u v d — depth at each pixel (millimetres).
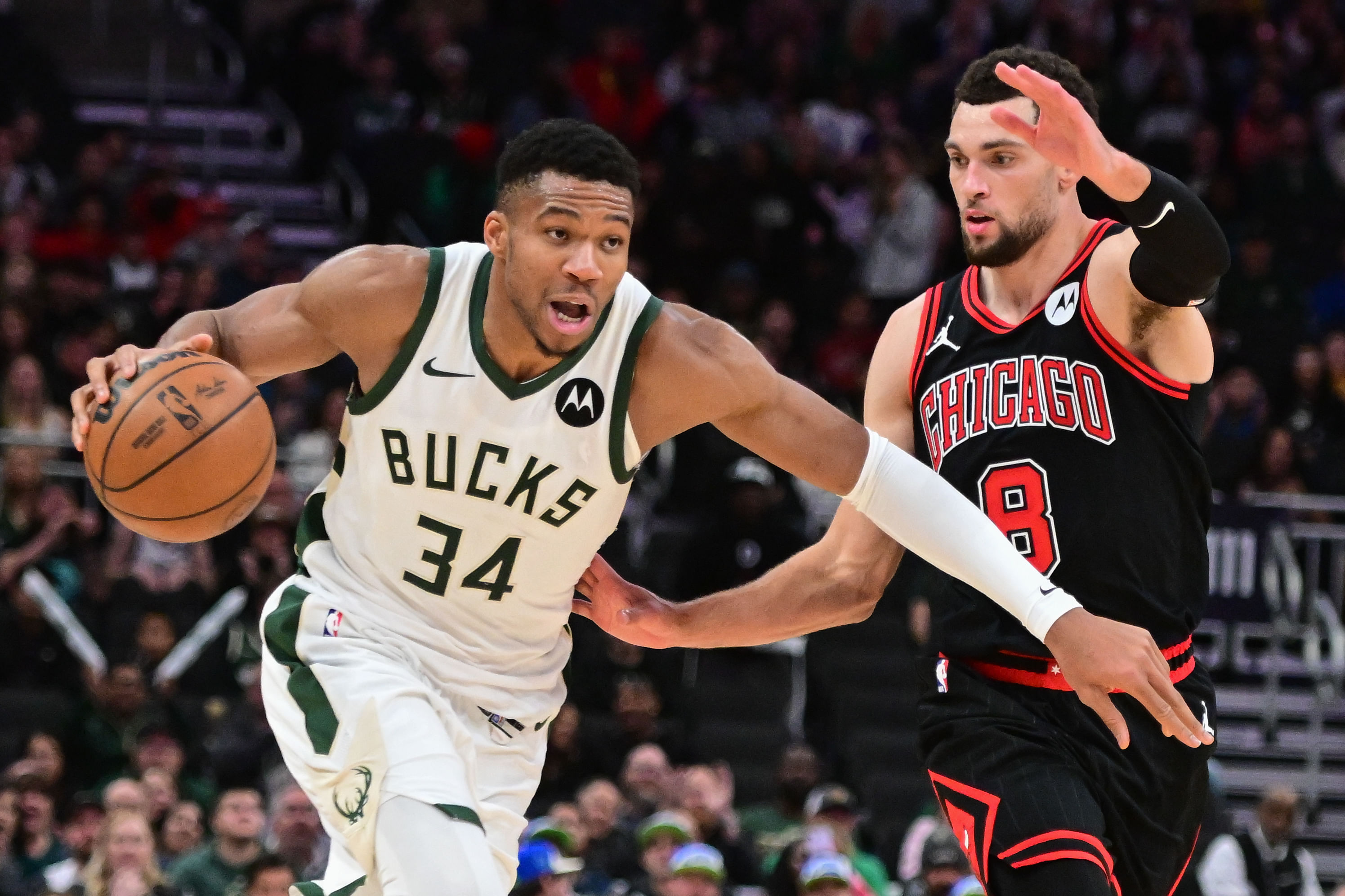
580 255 4340
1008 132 4621
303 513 4867
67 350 16906
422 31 21516
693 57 21469
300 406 16438
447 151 20016
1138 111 20375
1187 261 4594
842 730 15078
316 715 4539
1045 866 4730
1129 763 4949
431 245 19797
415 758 4395
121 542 14867
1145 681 4547
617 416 4570
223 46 23312
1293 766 15789
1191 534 5109
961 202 5141
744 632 5523
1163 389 4980
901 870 12648
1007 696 5059
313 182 21609
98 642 14109
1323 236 19594
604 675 14852
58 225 18906
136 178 19500
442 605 4676
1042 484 5027
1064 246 5125
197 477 4539
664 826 10945
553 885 9672
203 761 12883
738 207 19109
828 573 5562
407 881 4242
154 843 11234
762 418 4715
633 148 20375
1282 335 18141
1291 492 16422
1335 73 21750
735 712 15188
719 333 4664
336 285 4551
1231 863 12281
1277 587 14875
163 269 18516
